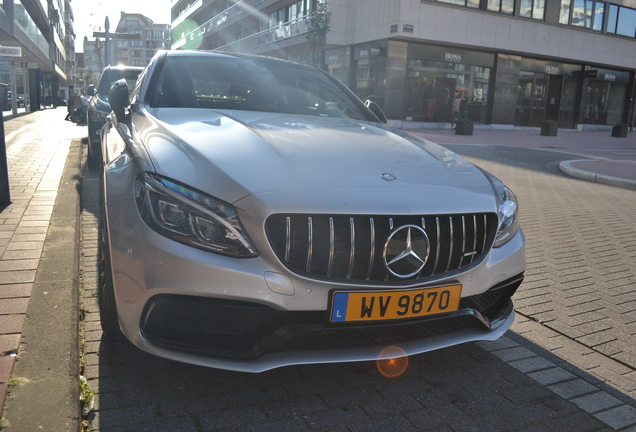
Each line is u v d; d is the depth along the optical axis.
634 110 32.91
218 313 2.11
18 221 4.41
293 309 2.06
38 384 2.09
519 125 28.56
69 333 2.51
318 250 2.08
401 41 23.66
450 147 15.48
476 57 25.86
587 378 2.63
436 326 2.35
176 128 2.59
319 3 23.84
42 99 44.62
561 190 9.08
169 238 2.05
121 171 2.42
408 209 2.15
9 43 26.53
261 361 2.10
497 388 2.48
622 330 3.24
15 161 7.95
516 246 2.57
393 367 2.62
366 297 2.11
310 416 2.16
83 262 3.77
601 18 28.98
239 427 2.05
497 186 2.66
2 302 2.81
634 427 2.24
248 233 2.04
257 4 33.69
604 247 5.20
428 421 2.19
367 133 2.96
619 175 10.91
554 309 3.53
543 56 27.80
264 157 2.29
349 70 25.94
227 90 3.44
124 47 145.62
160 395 2.23
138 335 2.11
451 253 2.25
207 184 2.12
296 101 3.54
